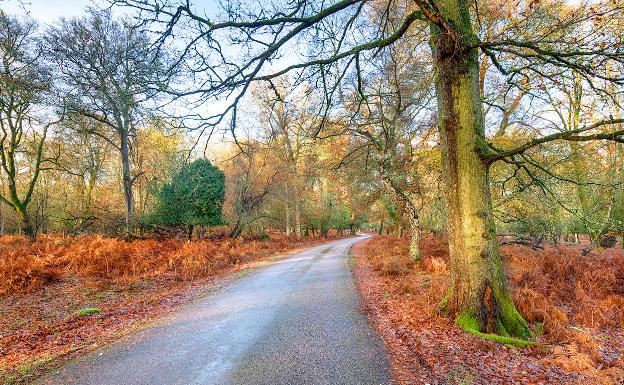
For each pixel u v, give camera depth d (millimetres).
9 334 6648
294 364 5117
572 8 6371
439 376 4496
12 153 19469
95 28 13195
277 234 39250
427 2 4855
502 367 4676
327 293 9789
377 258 16328
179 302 9305
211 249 17734
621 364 4984
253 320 7344
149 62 4973
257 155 30219
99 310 8305
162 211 21062
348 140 19750
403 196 14898
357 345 5801
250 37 5414
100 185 33000
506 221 15398
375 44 6223
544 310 6781
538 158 12000
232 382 4613
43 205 25531
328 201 43875
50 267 11742
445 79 6027
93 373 4961
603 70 5262
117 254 13531
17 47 16609
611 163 15320
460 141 5949
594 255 12328
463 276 6027
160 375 4852
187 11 4652
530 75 7516
